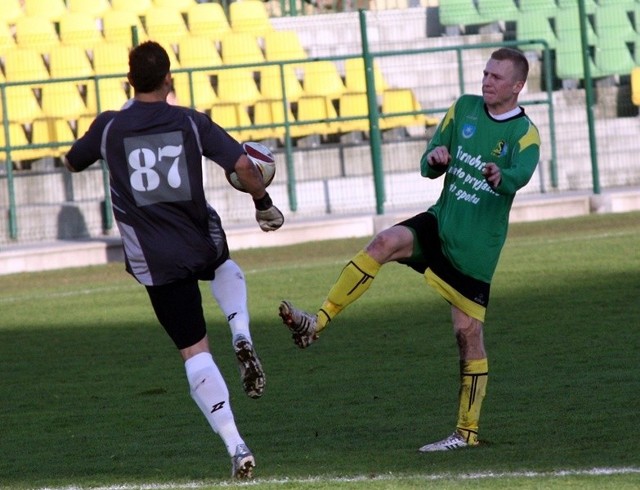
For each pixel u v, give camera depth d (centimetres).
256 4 7438
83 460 2025
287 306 1803
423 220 1920
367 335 3272
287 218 6184
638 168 6856
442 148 1881
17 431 2347
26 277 5244
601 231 5381
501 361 2759
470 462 1795
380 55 6000
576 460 1770
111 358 3200
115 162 1717
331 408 2367
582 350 2825
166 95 1752
